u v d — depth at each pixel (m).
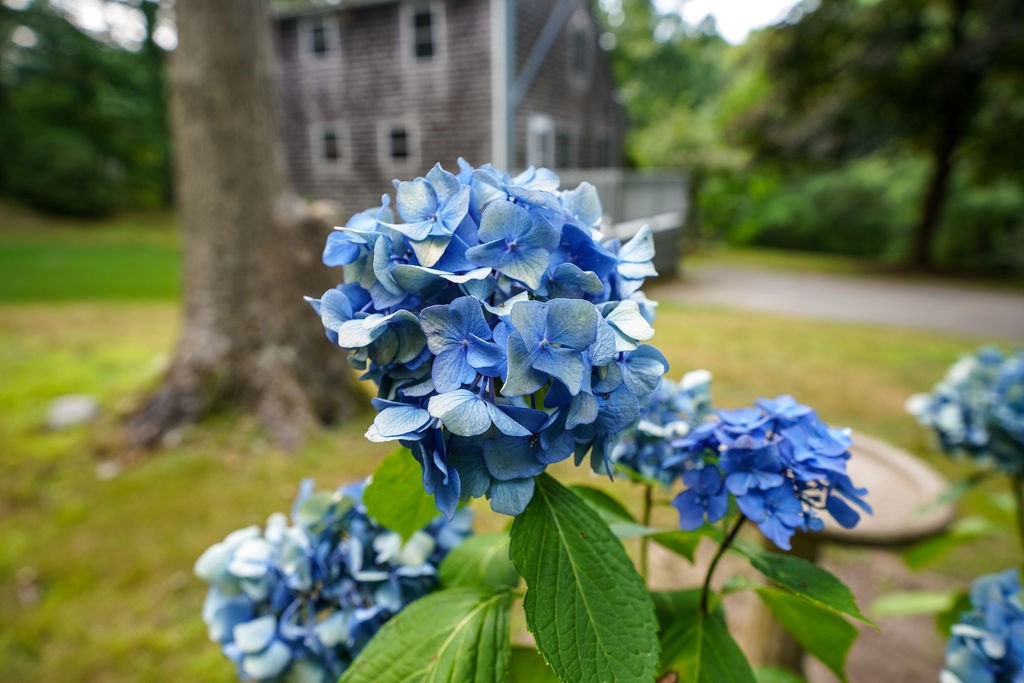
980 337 7.41
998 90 13.52
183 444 3.95
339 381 4.33
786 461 0.79
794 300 10.02
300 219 4.17
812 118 14.59
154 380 4.39
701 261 15.46
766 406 0.85
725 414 0.86
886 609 2.12
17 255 13.30
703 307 9.11
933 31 13.18
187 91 4.00
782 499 0.78
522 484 0.64
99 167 20.84
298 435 3.99
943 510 1.67
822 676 2.33
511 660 0.94
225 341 4.14
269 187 4.15
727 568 2.36
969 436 1.70
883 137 13.98
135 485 3.50
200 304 4.15
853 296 10.51
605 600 0.67
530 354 0.59
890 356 6.23
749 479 0.79
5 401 4.63
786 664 2.06
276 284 4.14
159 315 7.79
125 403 4.42
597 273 0.73
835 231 18.11
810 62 14.13
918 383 5.32
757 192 19.00
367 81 11.48
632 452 1.06
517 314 0.58
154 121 22.44
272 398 4.08
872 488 1.79
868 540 1.57
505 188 0.69
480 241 0.66
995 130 13.37
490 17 10.07
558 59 11.83
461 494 0.64
